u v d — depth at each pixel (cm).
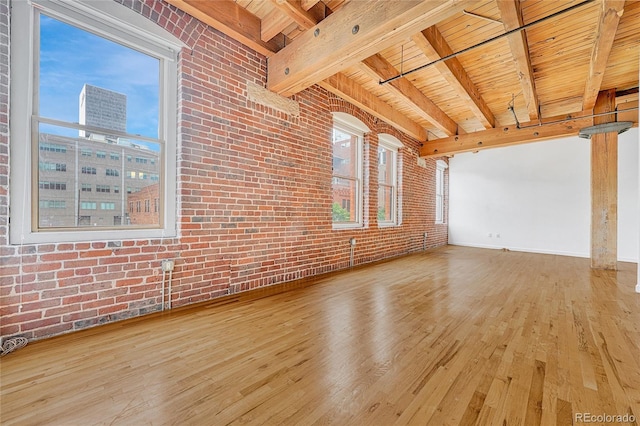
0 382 162
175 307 286
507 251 744
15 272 204
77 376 169
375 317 269
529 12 299
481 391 159
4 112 201
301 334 231
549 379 170
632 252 612
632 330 243
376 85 472
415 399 152
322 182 446
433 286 383
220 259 320
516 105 544
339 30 276
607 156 493
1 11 200
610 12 257
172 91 287
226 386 162
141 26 259
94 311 239
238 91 330
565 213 702
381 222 629
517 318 270
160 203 283
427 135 721
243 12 318
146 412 140
